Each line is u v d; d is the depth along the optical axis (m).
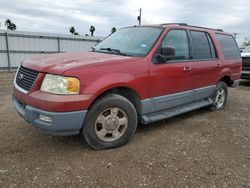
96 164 3.33
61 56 4.08
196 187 2.91
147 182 2.97
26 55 18.48
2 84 10.29
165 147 3.91
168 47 4.22
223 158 3.64
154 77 4.14
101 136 3.71
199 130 4.75
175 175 3.13
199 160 3.54
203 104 5.50
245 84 10.98
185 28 5.02
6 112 5.50
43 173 3.07
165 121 5.20
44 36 19.19
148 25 4.89
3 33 17.11
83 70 3.37
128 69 3.80
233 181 3.06
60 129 3.31
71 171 3.14
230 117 5.69
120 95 3.85
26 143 3.89
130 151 3.73
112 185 2.88
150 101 4.18
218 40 5.94
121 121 3.84
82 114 3.37
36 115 3.37
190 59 4.96
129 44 4.54
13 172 3.07
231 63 6.19
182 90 4.78
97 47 4.98
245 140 4.36
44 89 3.33
